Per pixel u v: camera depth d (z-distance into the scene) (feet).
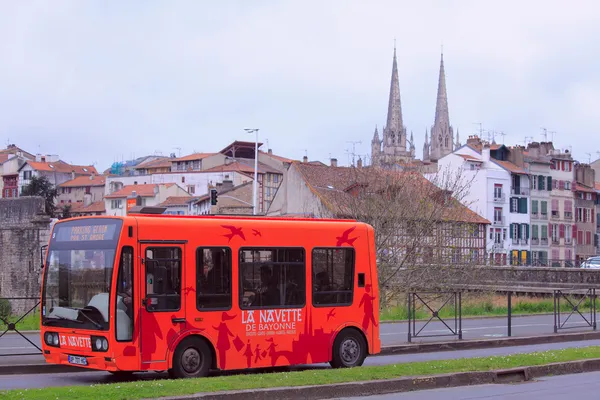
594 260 245.24
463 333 94.48
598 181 452.76
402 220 137.90
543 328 101.40
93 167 529.86
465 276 148.46
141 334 52.65
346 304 62.08
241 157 463.83
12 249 190.70
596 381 58.18
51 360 55.67
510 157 361.10
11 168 498.69
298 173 245.45
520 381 58.23
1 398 41.42
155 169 464.65
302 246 60.23
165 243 54.08
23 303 98.99
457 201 149.59
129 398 42.65
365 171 150.20
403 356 74.43
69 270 55.01
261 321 57.67
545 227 367.86
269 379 50.55
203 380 49.49
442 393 52.03
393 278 135.54
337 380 51.21
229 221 57.06
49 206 425.28
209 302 55.52
